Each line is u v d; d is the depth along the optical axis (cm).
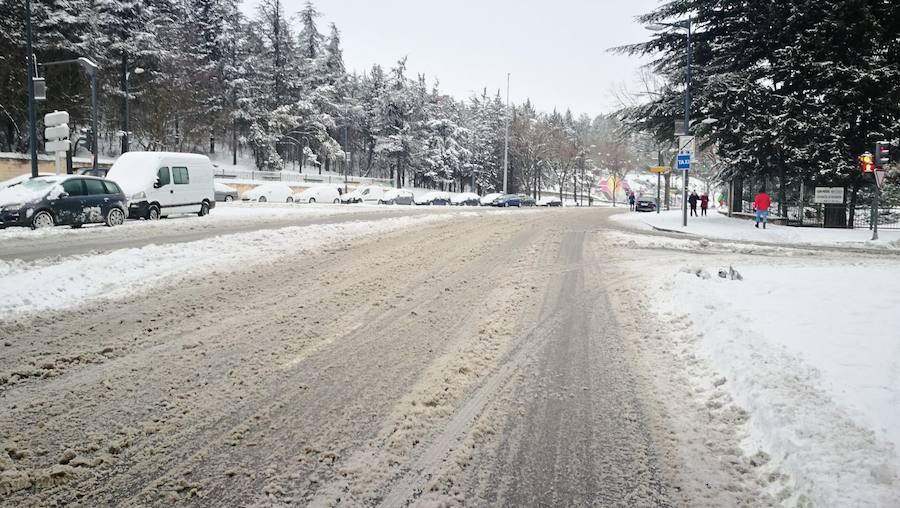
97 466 337
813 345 529
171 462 344
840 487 289
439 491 319
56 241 1330
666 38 2900
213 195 2192
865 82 2202
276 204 3550
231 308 734
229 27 5956
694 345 598
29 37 2011
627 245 1596
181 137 5403
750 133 2327
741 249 1569
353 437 382
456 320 705
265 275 963
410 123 7344
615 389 480
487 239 1638
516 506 306
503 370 524
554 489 323
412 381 489
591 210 4397
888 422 358
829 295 788
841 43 2325
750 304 726
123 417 404
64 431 380
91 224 1689
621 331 668
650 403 449
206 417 408
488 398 456
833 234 2089
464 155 7881
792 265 1234
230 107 5922
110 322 652
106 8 4294
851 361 480
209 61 5906
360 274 1002
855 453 321
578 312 762
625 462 354
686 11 2767
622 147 8175
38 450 353
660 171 3634
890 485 289
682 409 436
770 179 2686
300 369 513
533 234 1836
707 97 2519
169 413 413
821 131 2261
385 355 559
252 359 537
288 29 6344
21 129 4353
